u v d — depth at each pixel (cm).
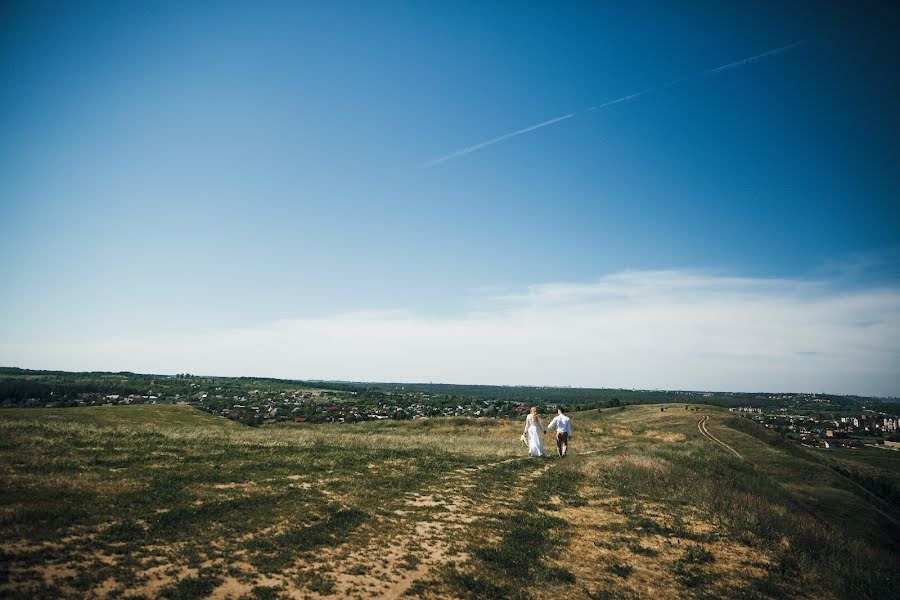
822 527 1752
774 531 1430
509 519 1332
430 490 1582
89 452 1599
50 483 1180
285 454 1962
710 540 1308
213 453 1833
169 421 4681
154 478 1358
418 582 872
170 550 891
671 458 2566
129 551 862
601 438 3909
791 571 1155
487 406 13700
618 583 988
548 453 2761
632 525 1369
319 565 898
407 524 1194
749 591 1013
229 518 1088
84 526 945
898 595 1125
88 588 715
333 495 1388
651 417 7462
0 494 1052
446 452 2391
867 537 2981
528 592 898
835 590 1085
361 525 1145
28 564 758
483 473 1941
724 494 1795
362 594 805
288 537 1011
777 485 2717
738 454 4778
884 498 5272
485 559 1022
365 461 1969
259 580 812
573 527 1323
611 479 1914
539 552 1101
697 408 8538
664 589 981
